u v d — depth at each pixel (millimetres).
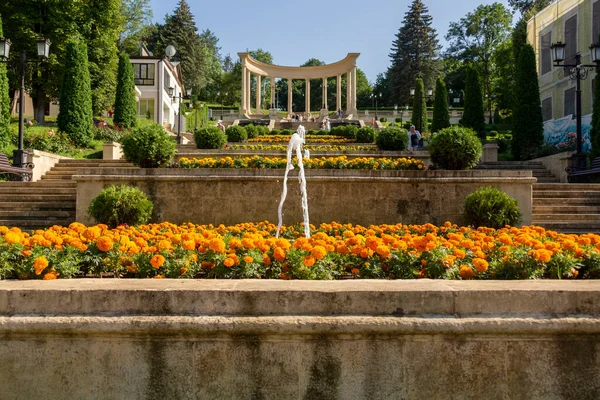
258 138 25734
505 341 3076
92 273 4691
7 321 3020
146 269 4461
